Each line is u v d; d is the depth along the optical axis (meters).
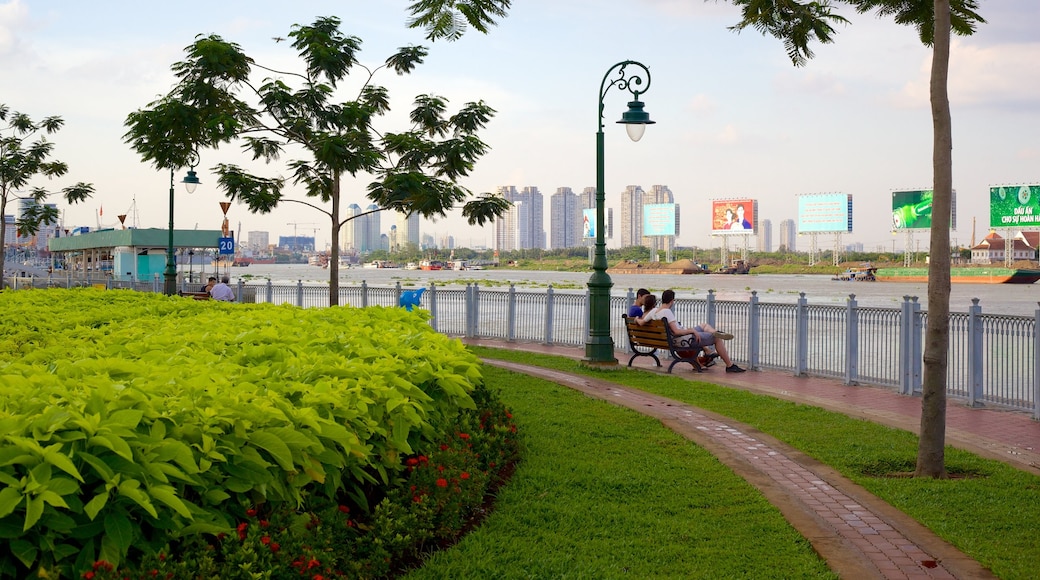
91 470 3.44
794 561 5.11
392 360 5.85
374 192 16.70
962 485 6.90
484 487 6.16
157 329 8.24
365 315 9.47
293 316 8.89
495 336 21.53
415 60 17.09
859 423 9.63
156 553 3.46
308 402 4.52
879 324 13.29
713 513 6.07
